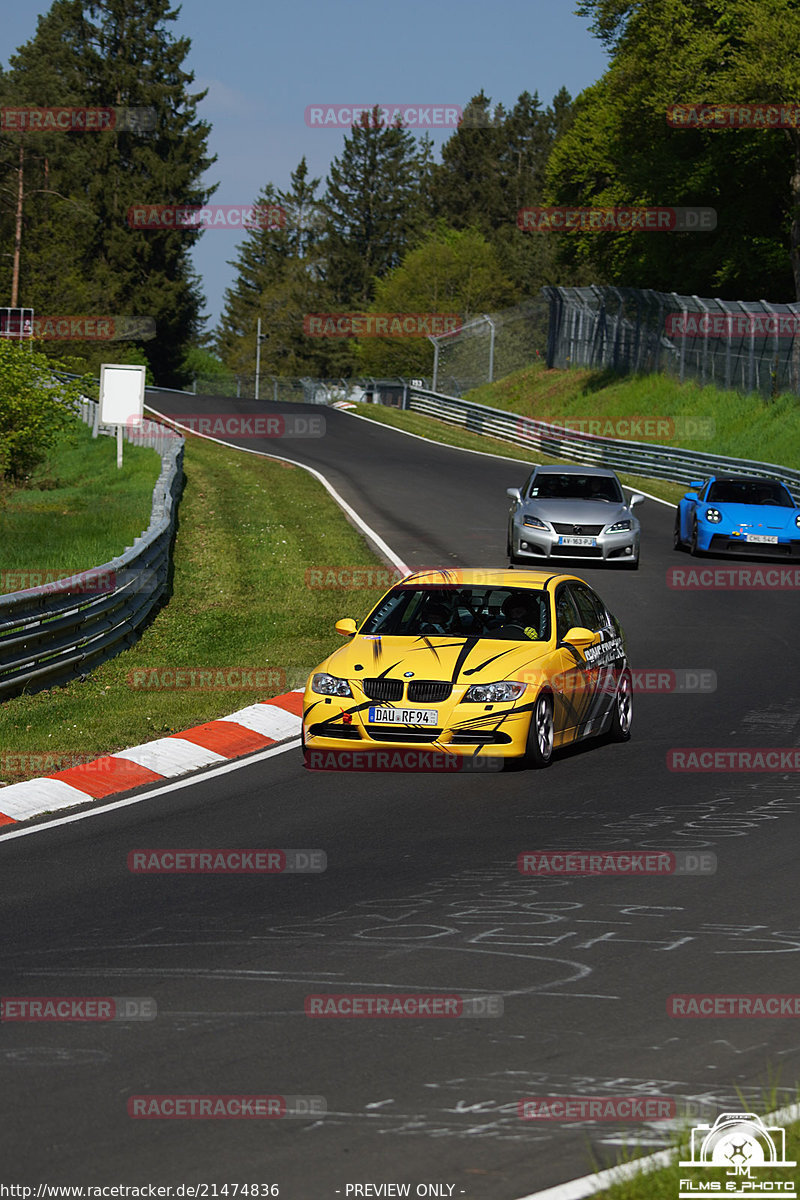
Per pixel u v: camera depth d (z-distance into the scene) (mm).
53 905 21453
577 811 27438
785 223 152000
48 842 25422
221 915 20828
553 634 32312
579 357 182125
